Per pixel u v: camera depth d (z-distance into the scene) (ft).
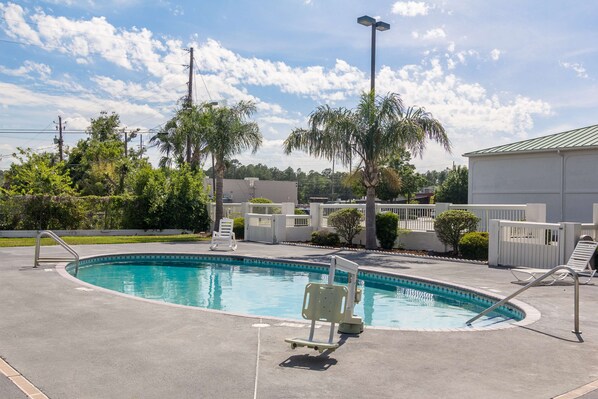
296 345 19.30
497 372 17.72
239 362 18.26
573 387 16.30
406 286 43.37
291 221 79.97
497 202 91.91
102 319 24.59
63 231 88.84
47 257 51.03
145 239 81.82
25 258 50.31
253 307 35.86
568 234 44.73
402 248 67.46
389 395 15.38
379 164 68.44
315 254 61.16
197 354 19.13
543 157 85.35
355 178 68.28
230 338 21.39
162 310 26.66
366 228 66.90
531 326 24.73
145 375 16.72
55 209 88.12
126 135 169.48
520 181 88.53
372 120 64.75
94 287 33.47
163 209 96.07
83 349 19.61
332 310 19.66
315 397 15.10
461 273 44.91
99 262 56.03
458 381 16.72
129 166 129.08
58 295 30.66
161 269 54.54
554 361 19.10
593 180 79.05
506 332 23.49
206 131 91.91
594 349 20.81
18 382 15.88
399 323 31.30
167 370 17.25
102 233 91.61
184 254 61.36
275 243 76.74
